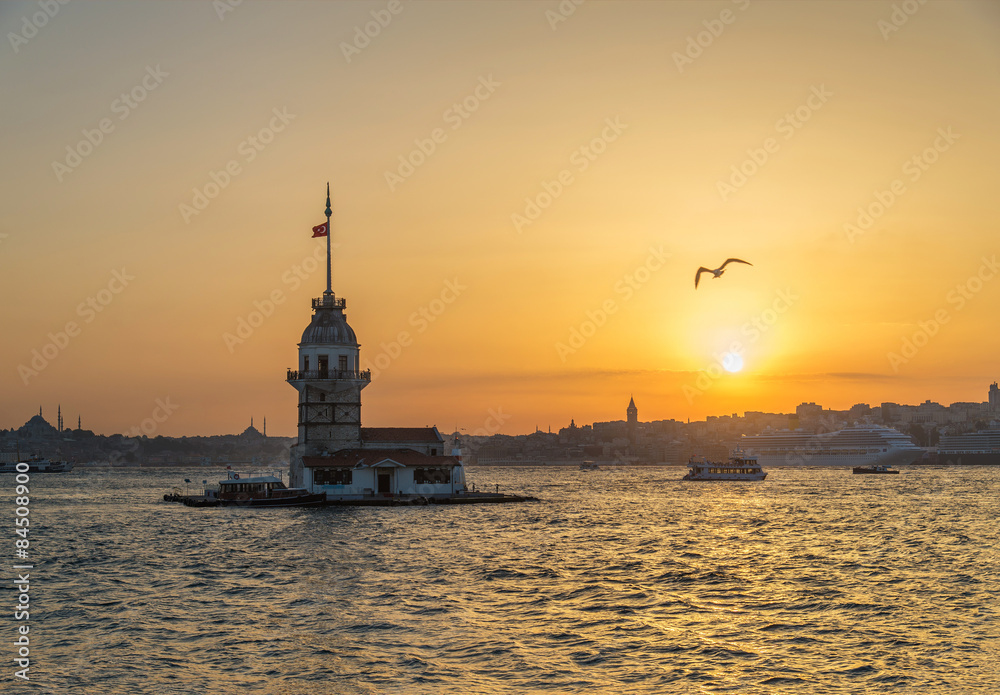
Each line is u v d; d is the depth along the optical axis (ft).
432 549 353.10
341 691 169.68
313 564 312.50
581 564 313.94
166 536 409.90
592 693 168.35
